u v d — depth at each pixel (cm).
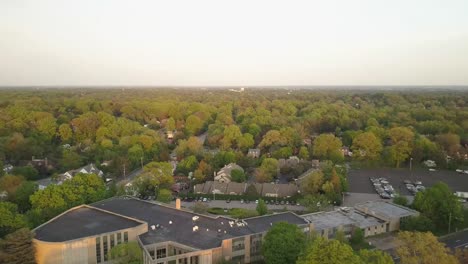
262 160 18825
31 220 10500
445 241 10888
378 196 15350
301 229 9569
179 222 10431
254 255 9731
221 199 14925
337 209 12612
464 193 15100
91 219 10025
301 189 14975
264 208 12269
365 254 7156
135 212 11112
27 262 8262
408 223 11394
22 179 14188
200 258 8794
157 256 9106
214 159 18562
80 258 8725
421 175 18500
